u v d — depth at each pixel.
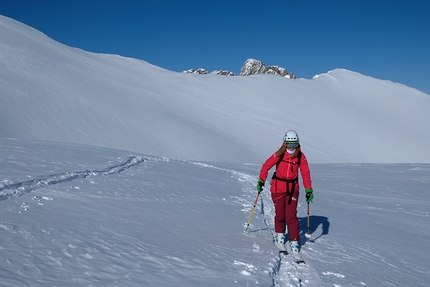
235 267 3.90
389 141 62.34
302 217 8.59
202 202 8.08
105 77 56.72
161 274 3.32
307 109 67.06
